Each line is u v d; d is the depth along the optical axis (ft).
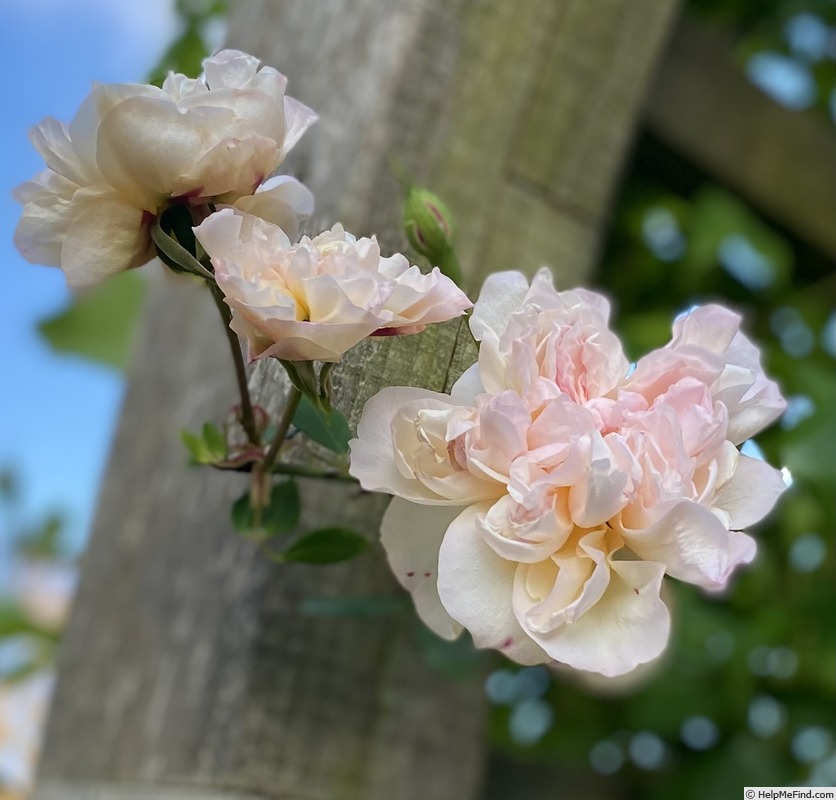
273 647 0.96
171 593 1.12
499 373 0.55
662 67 1.44
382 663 1.02
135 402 1.41
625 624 0.51
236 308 0.51
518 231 1.10
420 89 1.03
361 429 0.55
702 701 1.40
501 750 1.44
